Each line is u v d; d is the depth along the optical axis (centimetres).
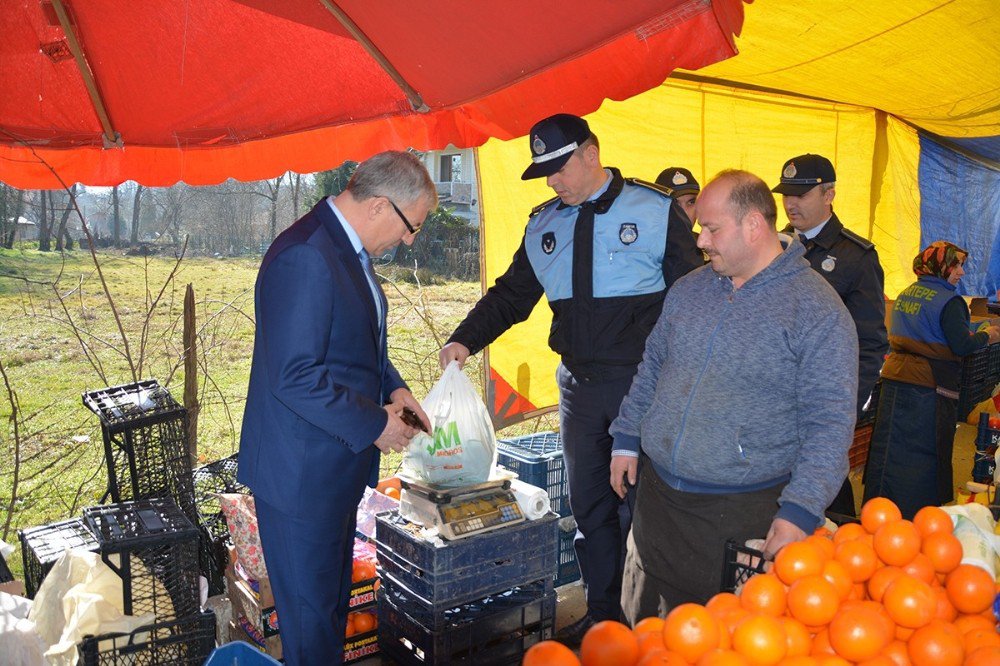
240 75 395
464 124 424
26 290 1146
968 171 906
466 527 323
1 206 1231
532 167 333
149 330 1062
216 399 851
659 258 338
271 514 278
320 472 273
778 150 682
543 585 353
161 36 363
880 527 175
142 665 252
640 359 339
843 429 226
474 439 330
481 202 543
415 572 329
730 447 246
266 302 264
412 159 280
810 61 521
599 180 343
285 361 257
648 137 598
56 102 393
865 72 549
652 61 321
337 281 265
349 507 286
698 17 299
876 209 772
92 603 262
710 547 251
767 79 589
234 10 351
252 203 1471
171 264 1350
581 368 346
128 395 380
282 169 451
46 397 848
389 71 394
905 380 479
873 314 361
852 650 144
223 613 348
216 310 1149
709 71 564
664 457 259
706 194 243
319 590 281
